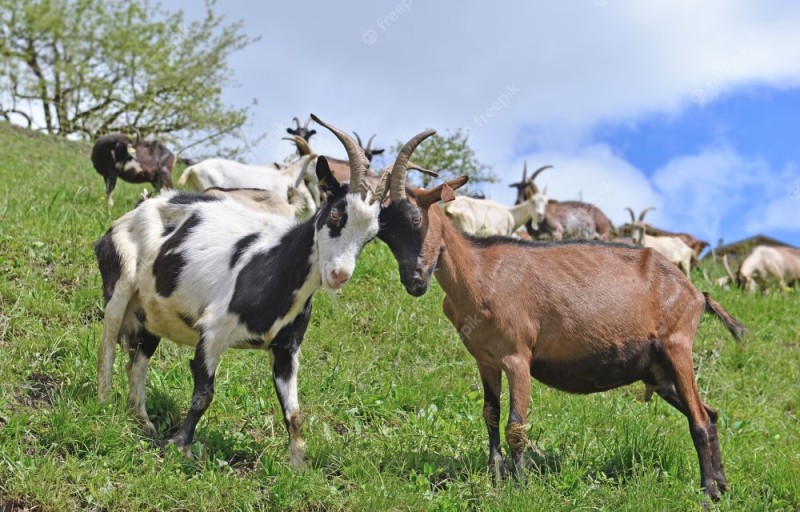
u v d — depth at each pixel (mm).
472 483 5617
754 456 7250
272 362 5602
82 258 8633
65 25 28656
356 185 5262
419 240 5543
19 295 7492
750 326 11625
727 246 19922
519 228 19453
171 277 5645
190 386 6602
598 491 5777
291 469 5359
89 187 12625
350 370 7461
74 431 5336
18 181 11781
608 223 19797
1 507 4645
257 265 5461
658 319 6195
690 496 5910
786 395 9648
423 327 8867
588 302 5969
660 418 7965
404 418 6938
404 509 5266
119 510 4824
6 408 5598
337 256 5180
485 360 5918
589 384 6176
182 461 5285
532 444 6242
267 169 14227
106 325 5832
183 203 6004
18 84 28875
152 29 28797
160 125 28969
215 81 29031
